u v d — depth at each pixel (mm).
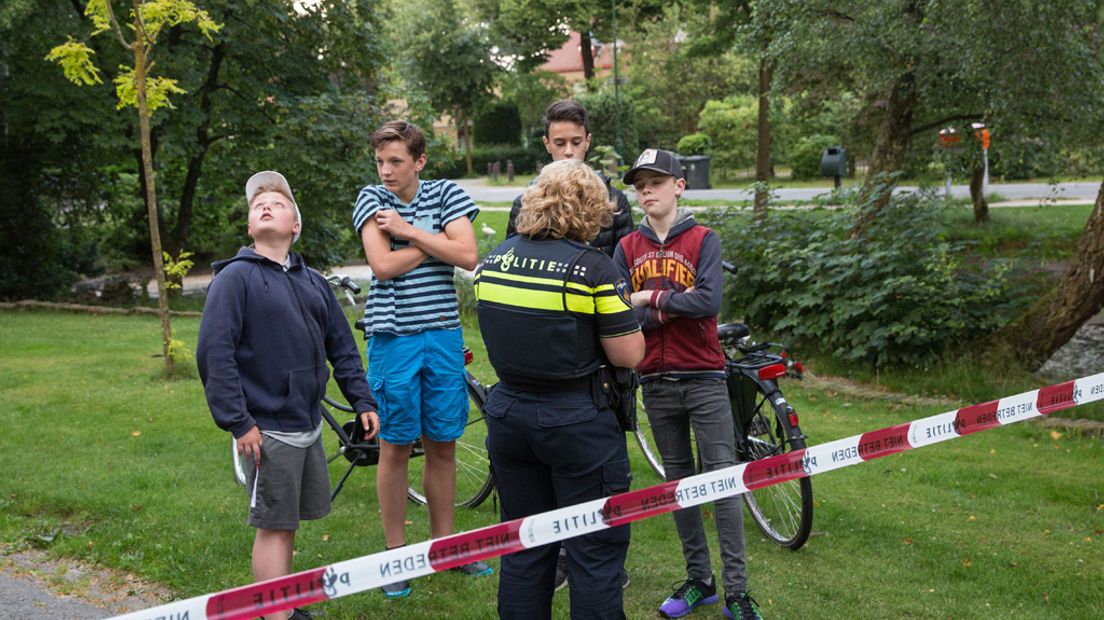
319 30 17250
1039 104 11156
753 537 4793
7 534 4582
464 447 5695
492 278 3117
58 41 14938
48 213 17906
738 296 9969
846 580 4223
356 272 24422
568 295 2994
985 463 6098
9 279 17078
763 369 4570
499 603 3180
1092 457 6285
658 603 4004
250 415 3316
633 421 3178
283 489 3373
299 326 3416
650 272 3938
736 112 41500
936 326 8789
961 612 3898
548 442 3041
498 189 42375
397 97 19672
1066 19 10109
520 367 3049
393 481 4176
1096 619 3832
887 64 12578
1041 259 12289
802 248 9703
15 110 15656
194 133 16266
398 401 4035
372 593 3990
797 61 13281
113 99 15266
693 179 36781
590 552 3061
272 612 2438
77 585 4074
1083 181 31656
